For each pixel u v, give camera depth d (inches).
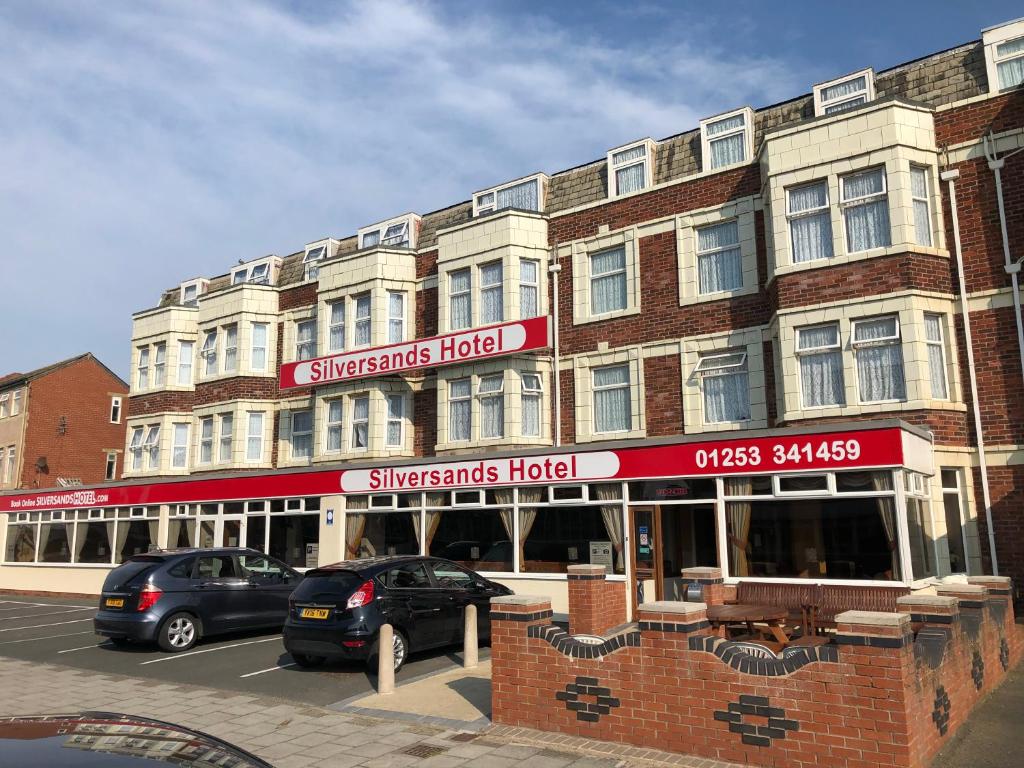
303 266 1021.2
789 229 626.5
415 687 378.0
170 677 432.8
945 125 605.0
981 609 352.5
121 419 1678.2
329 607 423.8
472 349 767.1
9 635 624.1
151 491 938.1
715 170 703.1
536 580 633.6
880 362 578.6
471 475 685.9
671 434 693.3
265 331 1009.5
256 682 412.8
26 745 125.0
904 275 571.8
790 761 239.3
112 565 953.5
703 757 254.4
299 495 806.5
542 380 772.0
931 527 539.2
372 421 842.8
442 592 462.0
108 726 141.3
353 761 270.8
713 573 458.9
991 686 346.9
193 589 526.9
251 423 984.3
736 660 252.4
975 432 563.2
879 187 596.1
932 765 245.8
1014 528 541.0
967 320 574.2
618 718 273.1
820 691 237.9
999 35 601.6
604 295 762.2
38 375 1556.3
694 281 704.4
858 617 235.9
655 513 588.7
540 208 816.9
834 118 613.6
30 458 1518.2
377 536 749.3
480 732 295.9
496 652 305.4
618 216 757.3
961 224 589.0
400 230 928.3
